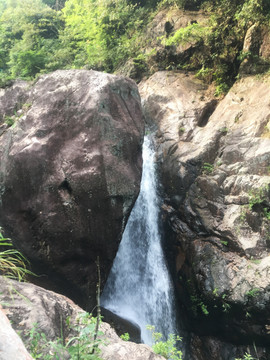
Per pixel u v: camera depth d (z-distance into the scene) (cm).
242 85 952
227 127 861
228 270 682
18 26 2150
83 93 684
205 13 1218
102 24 1499
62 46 1861
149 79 1183
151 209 924
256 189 710
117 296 834
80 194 631
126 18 1453
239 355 700
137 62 1308
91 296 705
